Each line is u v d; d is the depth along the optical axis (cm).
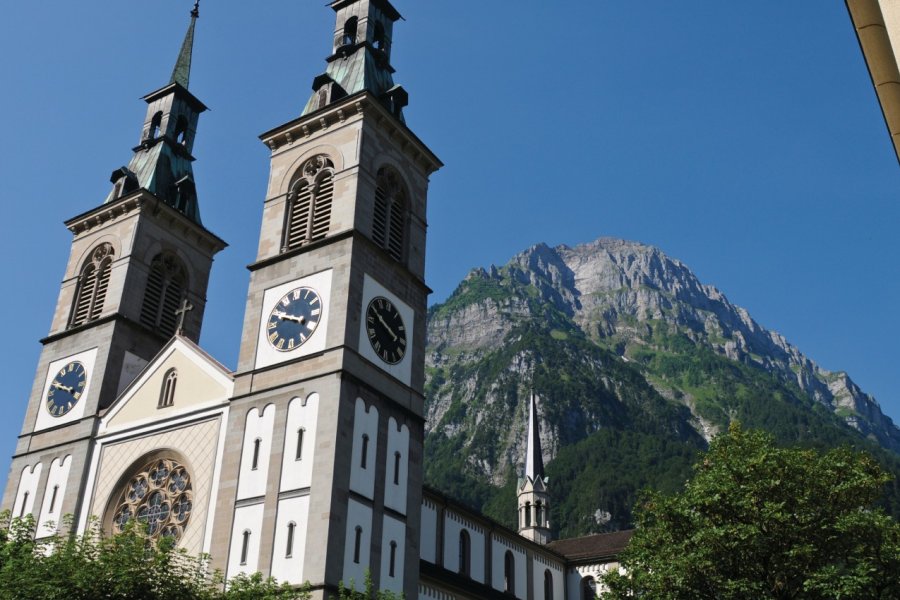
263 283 5388
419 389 5319
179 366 5466
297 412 4797
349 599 3869
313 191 5569
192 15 7656
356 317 5000
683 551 4131
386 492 4800
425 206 6003
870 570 3847
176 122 7056
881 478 4206
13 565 3688
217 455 4981
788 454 4231
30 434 5950
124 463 5384
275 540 4481
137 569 3659
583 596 7812
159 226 6450
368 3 6438
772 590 3988
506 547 7131
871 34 1123
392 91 5988
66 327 6269
